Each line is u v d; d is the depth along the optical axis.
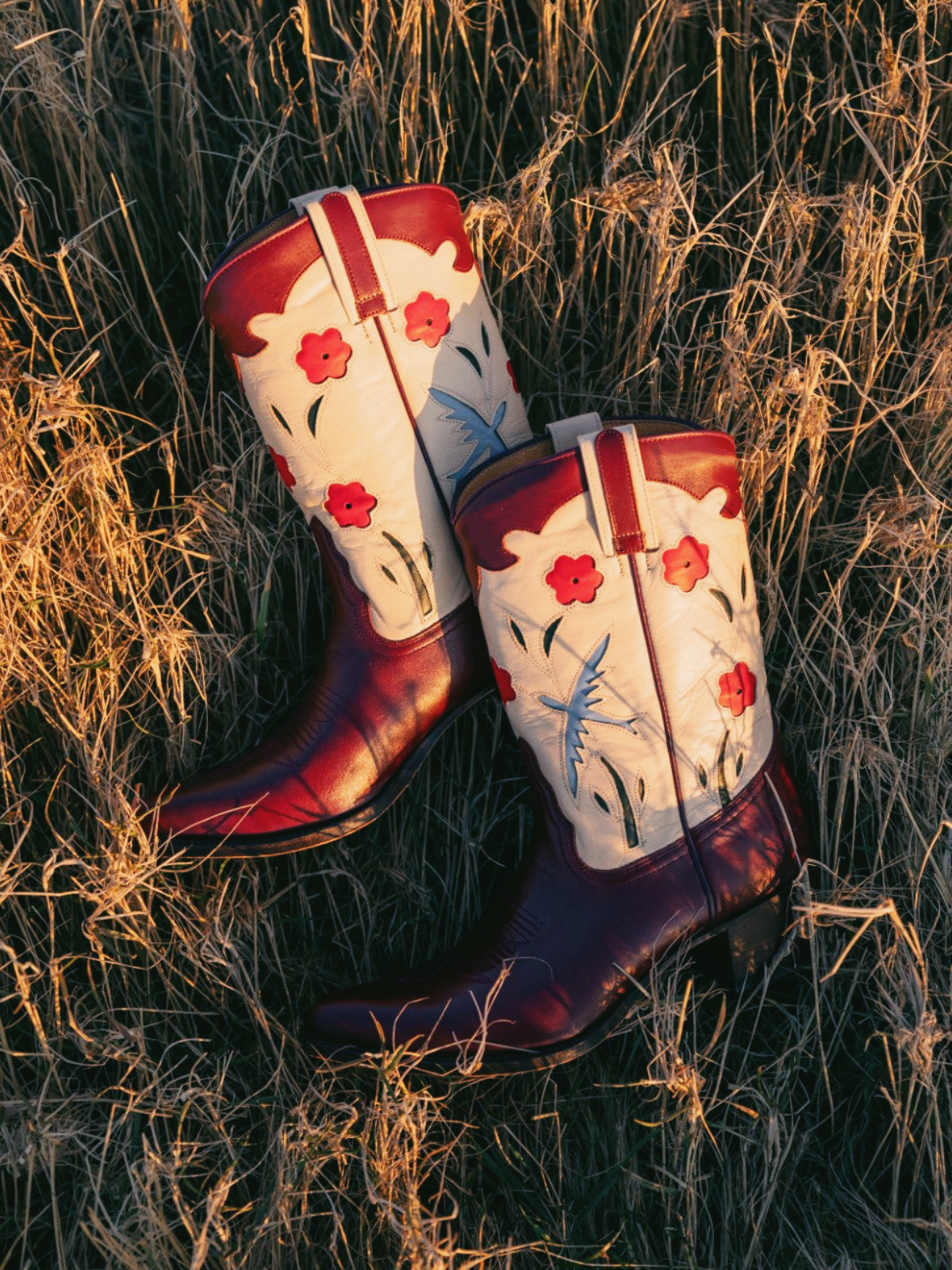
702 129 1.40
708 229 1.29
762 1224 1.11
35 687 1.26
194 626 1.35
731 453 1.10
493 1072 1.13
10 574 1.23
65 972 1.25
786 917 1.16
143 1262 1.05
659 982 1.16
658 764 1.08
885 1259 1.13
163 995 1.26
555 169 1.40
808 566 1.33
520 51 1.43
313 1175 1.10
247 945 1.25
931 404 1.29
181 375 1.33
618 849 1.10
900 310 1.38
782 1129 1.14
